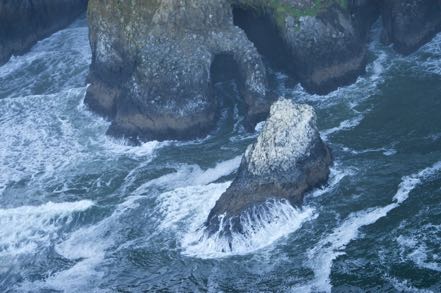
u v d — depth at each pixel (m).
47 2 135.75
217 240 79.12
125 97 103.44
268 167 81.94
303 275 73.69
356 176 86.12
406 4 112.44
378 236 76.94
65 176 95.81
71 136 105.19
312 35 105.94
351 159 89.69
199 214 84.06
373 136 94.25
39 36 135.50
